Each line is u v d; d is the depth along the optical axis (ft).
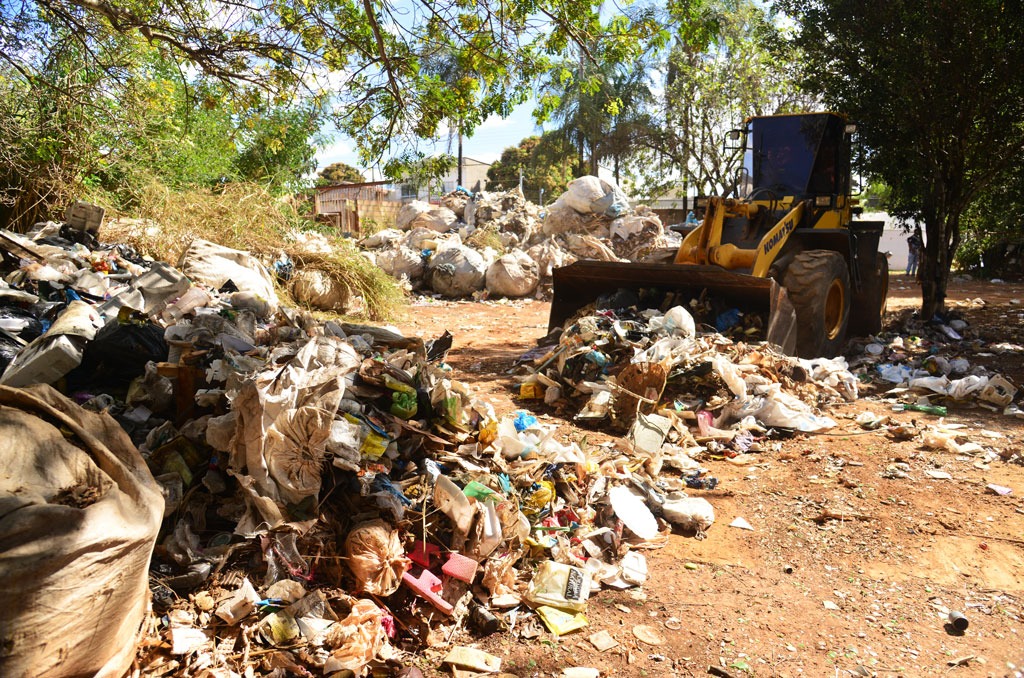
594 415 20.40
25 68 20.72
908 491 16.52
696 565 13.47
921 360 28.48
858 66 34.19
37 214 31.91
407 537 11.58
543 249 51.72
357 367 13.56
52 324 15.39
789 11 35.35
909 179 35.94
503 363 28.45
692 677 10.19
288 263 36.60
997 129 32.94
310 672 9.36
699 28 17.42
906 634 11.27
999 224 58.54
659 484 16.44
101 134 32.22
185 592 9.93
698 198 29.50
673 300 26.43
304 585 10.46
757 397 21.24
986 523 14.92
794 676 10.23
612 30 17.80
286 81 17.93
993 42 30.04
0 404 9.04
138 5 17.53
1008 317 39.04
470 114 18.97
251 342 15.52
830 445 19.47
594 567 12.82
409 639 10.60
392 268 50.29
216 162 45.09
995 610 11.91
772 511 15.69
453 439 13.92
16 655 6.63
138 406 12.94
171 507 10.64
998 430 20.54
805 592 12.54
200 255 26.13
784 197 29.32
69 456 8.28
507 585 11.96
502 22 18.30
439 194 19.75
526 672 10.15
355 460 11.59
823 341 26.61
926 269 35.81
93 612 7.22
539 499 13.60
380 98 18.30
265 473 11.03
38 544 6.79
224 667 9.05
